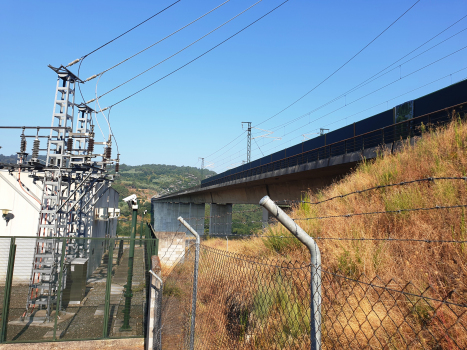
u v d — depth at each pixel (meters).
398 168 8.95
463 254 4.50
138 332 10.11
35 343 9.34
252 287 5.43
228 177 41.50
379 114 17.50
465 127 8.88
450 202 5.75
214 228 52.97
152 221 81.94
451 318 3.41
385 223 6.54
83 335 9.84
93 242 14.22
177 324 8.02
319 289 2.43
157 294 8.92
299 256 7.06
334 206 9.17
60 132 16.25
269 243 8.77
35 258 12.48
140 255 22.44
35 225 17.09
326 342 3.79
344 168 19.97
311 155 23.55
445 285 4.12
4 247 12.07
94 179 18.03
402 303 4.04
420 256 4.89
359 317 4.02
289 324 4.32
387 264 5.18
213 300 6.50
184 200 73.62
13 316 10.99
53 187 16.53
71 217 16.81
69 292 11.94
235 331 5.29
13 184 17.16
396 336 3.53
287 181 30.06
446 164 7.36
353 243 6.07
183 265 11.75
